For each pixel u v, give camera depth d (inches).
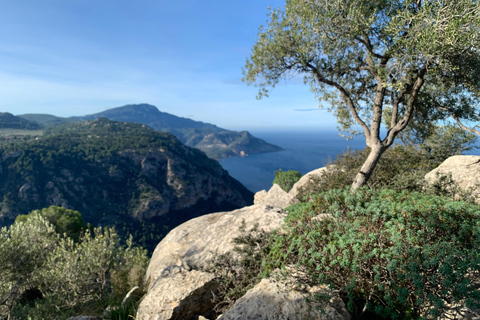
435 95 415.5
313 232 151.2
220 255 239.9
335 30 337.1
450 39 239.5
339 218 171.0
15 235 492.7
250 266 213.3
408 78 315.6
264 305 152.8
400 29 278.1
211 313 207.0
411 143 530.3
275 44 381.4
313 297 145.0
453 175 391.2
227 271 225.5
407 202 165.3
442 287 112.8
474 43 249.8
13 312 455.8
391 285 125.0
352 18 317.1
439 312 109.6
